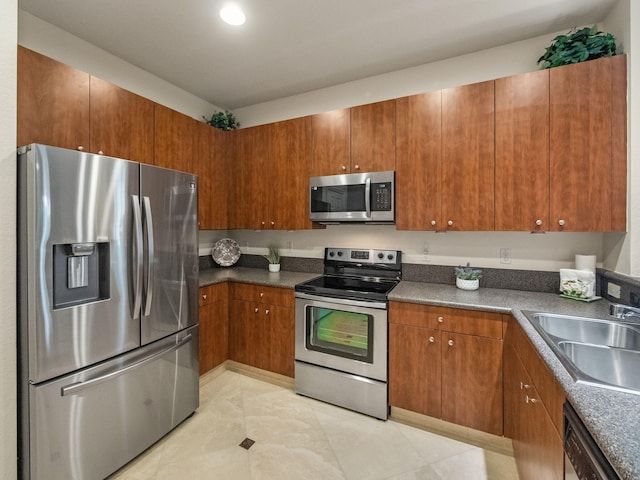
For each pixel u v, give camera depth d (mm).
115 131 2055
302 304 2373
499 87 1955
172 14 1864
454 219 2102
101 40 2137
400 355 2039
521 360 1501
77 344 1437
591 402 815
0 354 1265
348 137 2455
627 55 1665
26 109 1611
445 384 1915
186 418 2080
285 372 2508
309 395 2355
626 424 722
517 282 2219
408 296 2021
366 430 1985
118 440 1620
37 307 1302
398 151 2270
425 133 2178
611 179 1709
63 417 1396
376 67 2529
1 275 1270
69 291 1470
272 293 2553
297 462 1708
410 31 2053
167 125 2434
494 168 1980
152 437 1805
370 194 2330
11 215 1301
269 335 2572
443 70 2424
